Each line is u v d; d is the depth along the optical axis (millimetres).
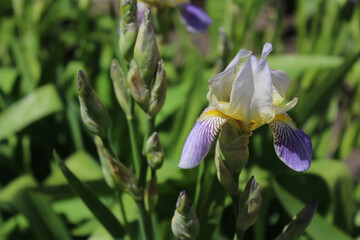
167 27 663
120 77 488
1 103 896
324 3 954
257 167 698
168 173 646
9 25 1141
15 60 993
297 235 457
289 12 1562
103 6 1472
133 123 497
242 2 802
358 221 724
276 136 440
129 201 652
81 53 883
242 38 831
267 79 431
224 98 454
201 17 700
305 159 435
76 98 893
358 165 1071
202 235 525
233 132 442
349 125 927
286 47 1433
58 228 657
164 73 463
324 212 714
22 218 758
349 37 1045
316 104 696
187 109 712
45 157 897
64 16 1220
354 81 945
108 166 500
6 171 893
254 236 686
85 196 504
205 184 548
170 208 652
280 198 594
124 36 477
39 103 773
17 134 828
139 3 659
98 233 633
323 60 765
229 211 707
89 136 827
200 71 720
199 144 435
